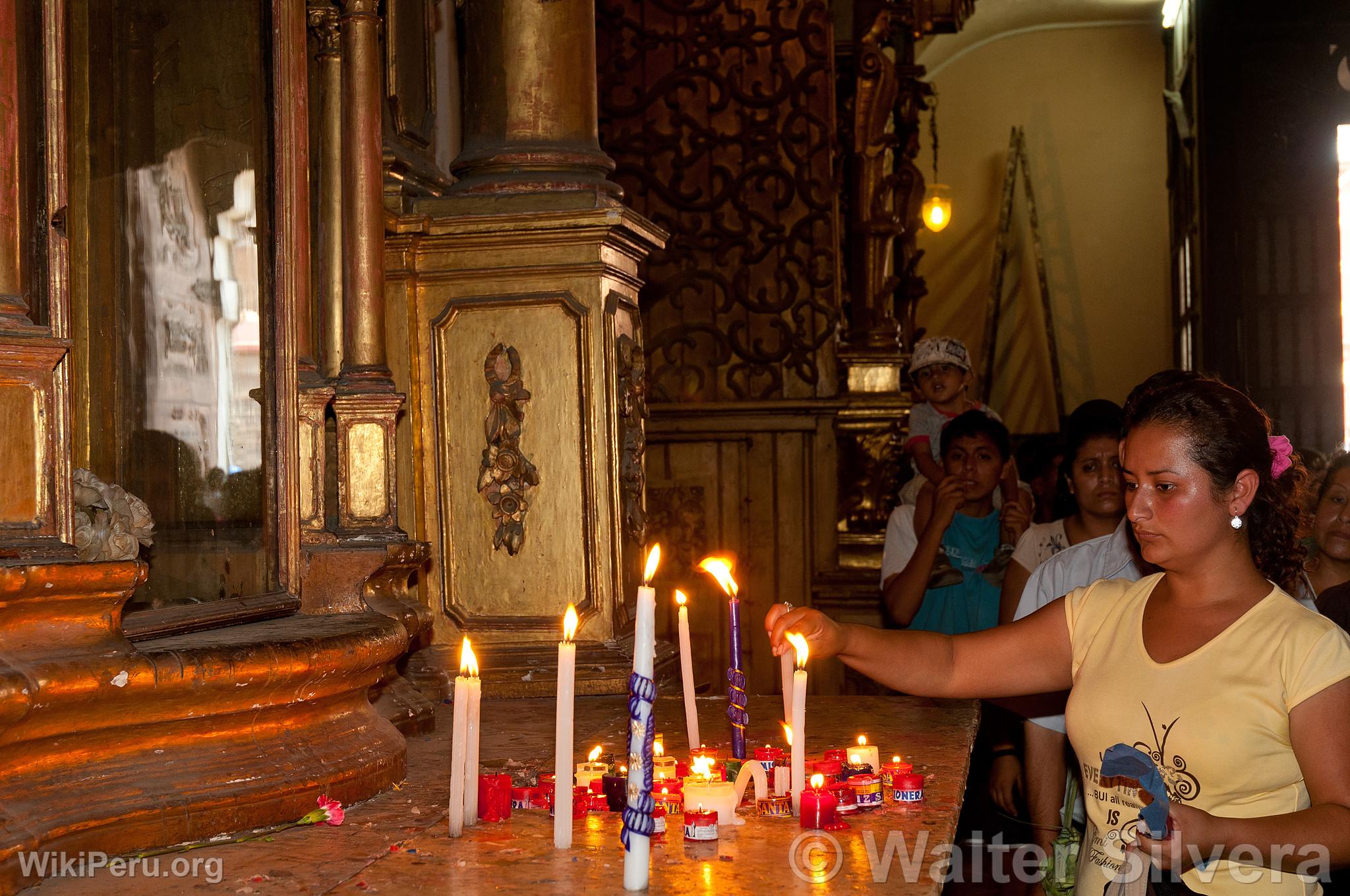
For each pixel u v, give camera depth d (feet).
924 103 31.65
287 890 5.74
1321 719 5.79
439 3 14.39
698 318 22.22
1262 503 6.26
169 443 7.88
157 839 6.33
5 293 5.94
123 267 7.70
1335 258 34.24
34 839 5.76
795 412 21.66
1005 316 48.08
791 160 22.04
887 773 7.50
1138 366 47.21
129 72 7.79
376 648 7.72
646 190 22.30
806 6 22.00
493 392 11.87
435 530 11.98
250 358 8.51
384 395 9.68
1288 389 34.53
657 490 21.89
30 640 5.90
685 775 7.55
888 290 24.39
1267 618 6.08
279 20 8.82
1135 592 6.85
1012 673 7.29
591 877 5.74
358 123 10.03
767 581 21.74
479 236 11.82
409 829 6.82
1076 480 10.86
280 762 6.96
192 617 7.55
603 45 22.36
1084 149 47.75
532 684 11.47
